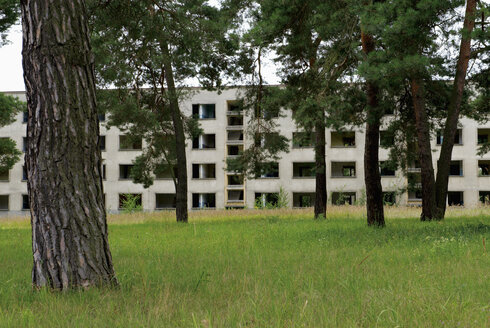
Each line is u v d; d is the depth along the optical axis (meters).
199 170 53.59
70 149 4.80
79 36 5.00
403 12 11.58
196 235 12.71
